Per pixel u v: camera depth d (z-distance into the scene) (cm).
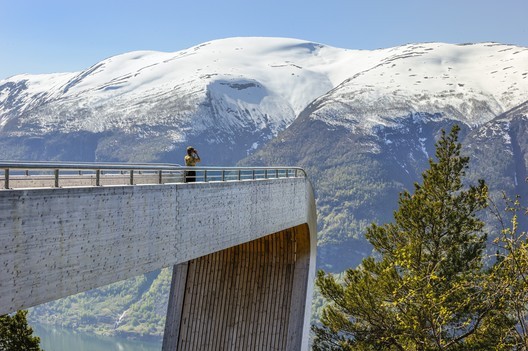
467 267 2569
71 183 1487
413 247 2505
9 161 1077
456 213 2689
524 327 1519
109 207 1165
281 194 2125
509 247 1492
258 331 2334
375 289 2392
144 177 1666
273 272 2383
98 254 1141
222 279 2389
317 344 2645
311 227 2481
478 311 2148
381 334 2472
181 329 2370
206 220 1566
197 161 1745
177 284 2406
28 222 976
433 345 2117
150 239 1309
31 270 986
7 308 945
